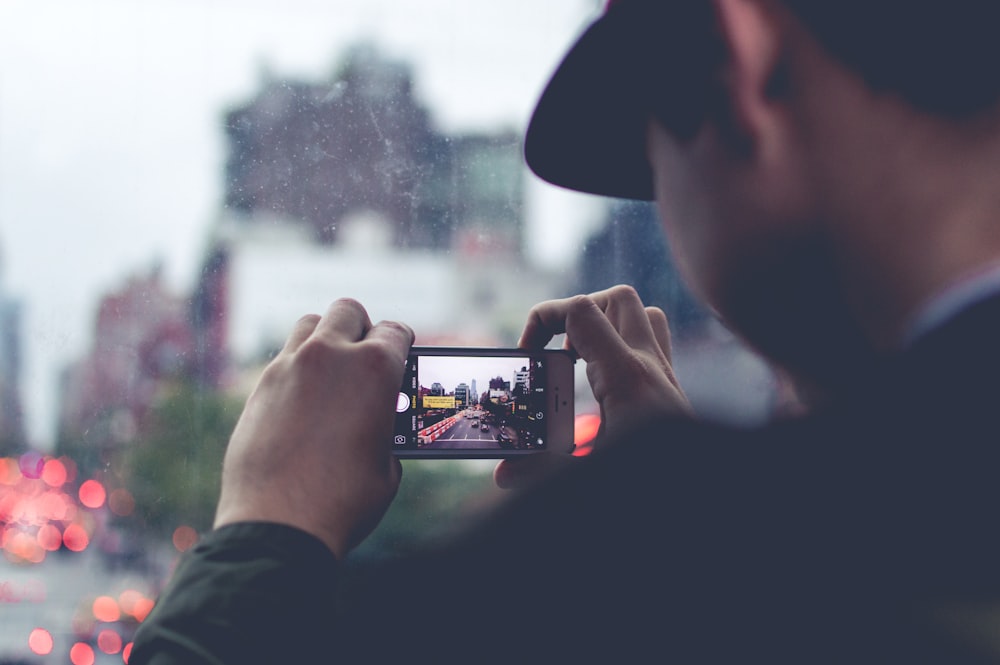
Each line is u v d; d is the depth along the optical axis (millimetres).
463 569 283
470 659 273
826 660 251
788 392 362
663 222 393
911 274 306
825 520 260
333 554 531
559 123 480
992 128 301
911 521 256
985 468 253
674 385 858
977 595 247
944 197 302
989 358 262
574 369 958
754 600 259
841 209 317
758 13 316
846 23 303
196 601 456
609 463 288
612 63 402
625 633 263
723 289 355
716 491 269
